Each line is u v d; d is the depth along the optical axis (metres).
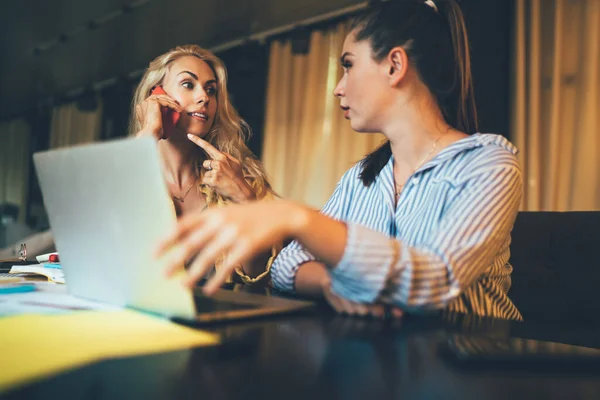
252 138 4.48
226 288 0.97
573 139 2.80
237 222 0.54
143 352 0.49
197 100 1.65
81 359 0.46
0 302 0.71
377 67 0.89
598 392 0.42
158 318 0.63
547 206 2.81
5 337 0.52
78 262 0.71
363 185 1.11
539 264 1.22
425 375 0.45
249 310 0.67
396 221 0.98
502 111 2.97
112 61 5.33
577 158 2.75
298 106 4.19
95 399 0.36
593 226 1.15
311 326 0.63
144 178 0.54
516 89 2.89
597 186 2.68
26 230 6.58
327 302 0.81
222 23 4.25
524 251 1.24
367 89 0.90
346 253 0.63
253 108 4.50
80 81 6.05
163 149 1.66
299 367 0.46
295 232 0.59
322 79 4.07
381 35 0.88
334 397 0.39
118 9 4.07
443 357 0.50
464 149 0.88
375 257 0.64
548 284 1.19
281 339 0.56
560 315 1.16
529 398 0.40
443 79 0.91
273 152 4.29
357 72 0.91
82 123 6.09
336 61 3.99
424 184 0.93
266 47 4.45
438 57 0.90
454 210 0.77
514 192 0.80
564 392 0.41
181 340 0.54
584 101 2.74
